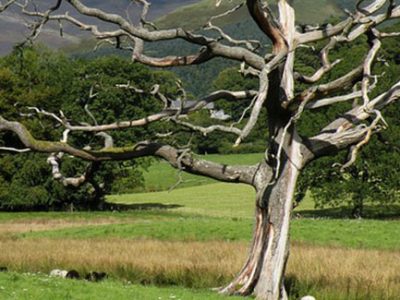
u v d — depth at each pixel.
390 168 87.00
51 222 80.56
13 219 87.56
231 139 146.38
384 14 28.23
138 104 104.00
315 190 92.38
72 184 31.34
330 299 30.72
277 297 28.27
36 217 91.94
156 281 35.16
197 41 28.08
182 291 28.53
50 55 115.50
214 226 58.03
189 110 29.81
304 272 34.62
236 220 65.00
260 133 123.56
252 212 102.69
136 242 49.59
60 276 33.31
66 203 109.69
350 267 35.41
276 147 28.69
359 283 31.83
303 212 102.88
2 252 43.44
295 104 27.95
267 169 29.05
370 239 51.12
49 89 105.56
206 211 104.31
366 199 93.94
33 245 48.19
